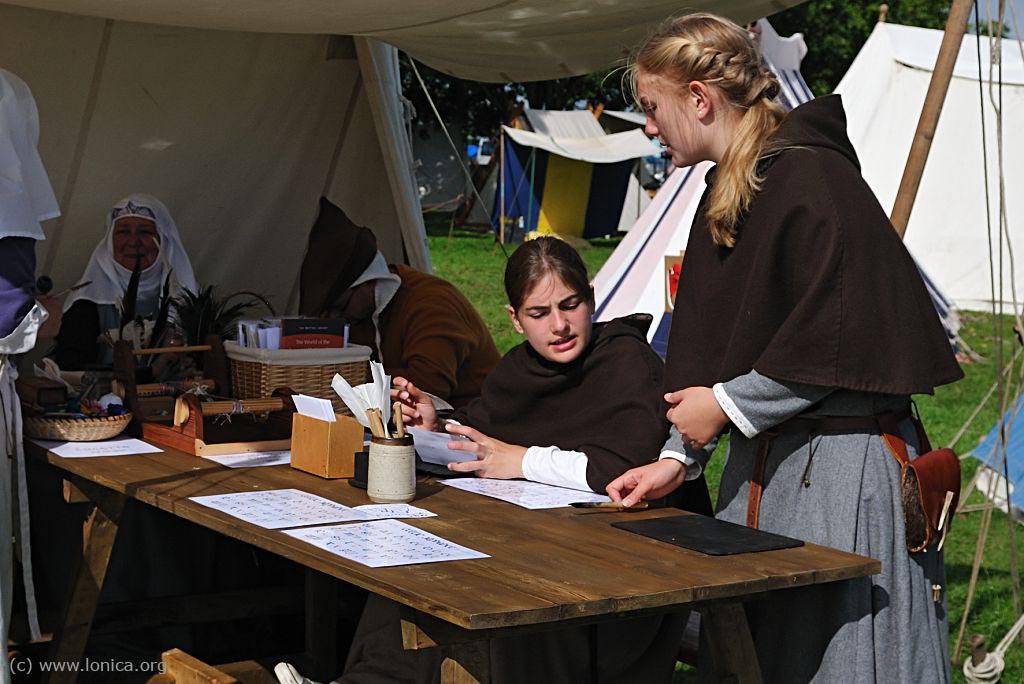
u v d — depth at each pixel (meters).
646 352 2.69
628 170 21.19
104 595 3.41
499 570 1.83
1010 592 4.77
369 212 4.89
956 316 11.24
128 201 3.93
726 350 2.20
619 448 2.52
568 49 4.17
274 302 4.79
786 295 2.14
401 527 2.10
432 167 24.72
